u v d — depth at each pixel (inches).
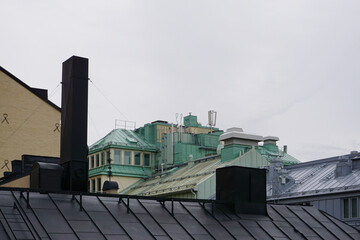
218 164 2891.2
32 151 2659.9
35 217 1131.9
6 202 1149.1
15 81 2679.6
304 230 1441.9
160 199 1316.4
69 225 1139.3
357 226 2079.2
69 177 1338.6
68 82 1397.6
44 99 2721.5
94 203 1230.3
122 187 3363.7
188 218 1301.7
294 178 2485.2
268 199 2397.9
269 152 3486.7
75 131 1362.0
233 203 1398.9
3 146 2623.0
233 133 2871.6
